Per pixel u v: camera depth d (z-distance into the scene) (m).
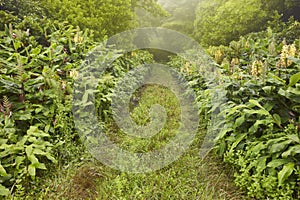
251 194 2.21
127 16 7.18
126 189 2.35
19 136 2.65
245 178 2.31
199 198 2.23
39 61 3.52
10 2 4.74
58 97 3.06
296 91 2.40
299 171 2.03
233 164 2.61
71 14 5.82
